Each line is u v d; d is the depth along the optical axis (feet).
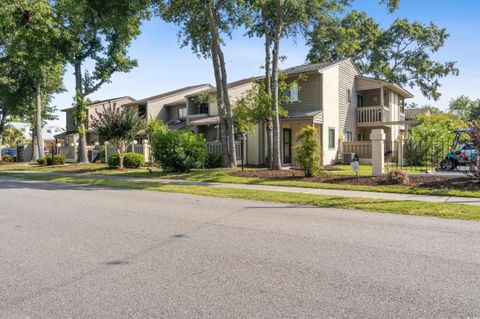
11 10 76.13
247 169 62.59
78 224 23.75
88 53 91.09
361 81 92.38
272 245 18.29
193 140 61.21
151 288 12.86
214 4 61.46
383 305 11.27
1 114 131.75
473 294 12.05
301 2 57.72
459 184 36.35
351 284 13.00
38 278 14.01
